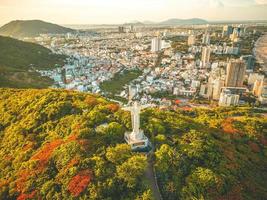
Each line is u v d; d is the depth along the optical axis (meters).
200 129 92.50
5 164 80.25
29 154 79.25
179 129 87.94
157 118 95.50
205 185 63.34
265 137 113.19
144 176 67.25
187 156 72.44
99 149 71.50
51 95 111.38
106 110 94.12
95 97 112.44
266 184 79.62
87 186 61.06
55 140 79.94
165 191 63.56
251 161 89.06
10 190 68.06
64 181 63.62
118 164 66.31
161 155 69.81
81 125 82.50
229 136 99.50
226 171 71.31
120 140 78.31
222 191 63.69
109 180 61.56
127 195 59.84
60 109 96.56
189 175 66.25
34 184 66.69
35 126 92.62
